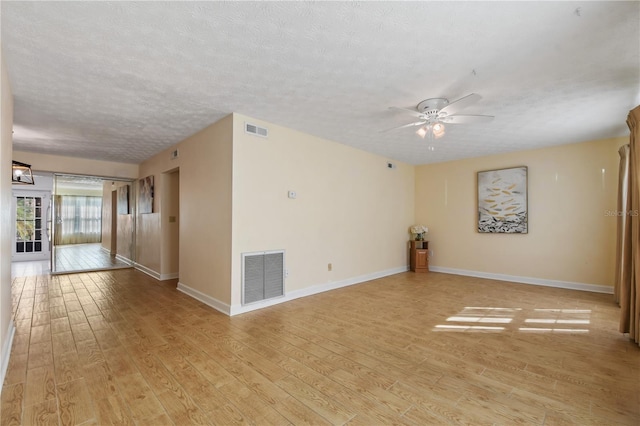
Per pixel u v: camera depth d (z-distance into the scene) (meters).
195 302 4.05
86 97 3.09
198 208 4.25
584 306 3.96
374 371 2.28
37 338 2.84
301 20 1.93
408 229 6.72
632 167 2.87
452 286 5.11
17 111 3.44
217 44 2.20
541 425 1.68
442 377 2.19
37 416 1.74
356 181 5.36
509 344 2.78
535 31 2.03
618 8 1.79
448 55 2.34
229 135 3.63
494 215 5.75
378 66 2.51
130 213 7.02
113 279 5.51
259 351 2.60
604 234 4.68
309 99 3.19
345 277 5.14
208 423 1.69
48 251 8.36
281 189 4.12
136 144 4.94
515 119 3.76
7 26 1.95
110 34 2.06
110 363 2.37
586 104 3.27
